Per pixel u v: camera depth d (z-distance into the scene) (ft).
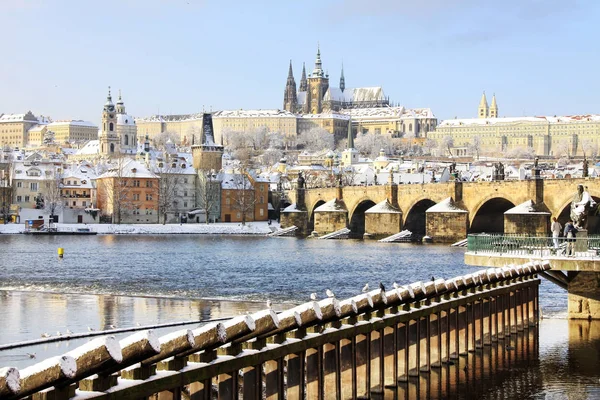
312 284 547.08
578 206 304.09
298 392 158.30
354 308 174.91
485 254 306.76
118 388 120.88
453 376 229.25
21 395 104.37
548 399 211.82
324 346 171.53
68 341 274.98
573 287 316.40
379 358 191.31
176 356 132.26
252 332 141.90
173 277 588.50
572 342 280.72
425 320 215.92
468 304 244.42
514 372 236.84
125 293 480.64
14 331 310.04
